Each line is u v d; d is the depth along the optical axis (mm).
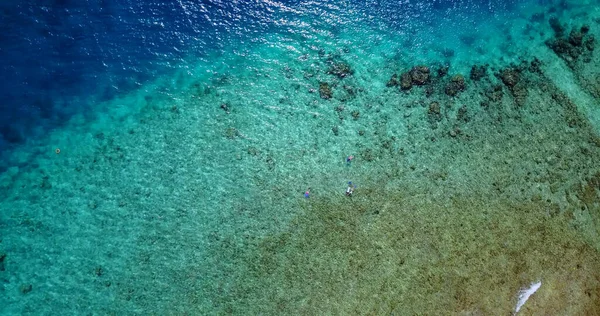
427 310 19375
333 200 20750
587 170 22141
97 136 21578
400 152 21844
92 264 19375
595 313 19828
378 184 21141
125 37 22938
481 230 20641
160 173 20875
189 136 21641
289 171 21141
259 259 19703
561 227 21016
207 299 19156
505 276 20000
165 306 19016
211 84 22781
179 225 20062
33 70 21953
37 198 20344
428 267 19953
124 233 19859
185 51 23234
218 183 20797
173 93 22531
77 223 19953
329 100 22734
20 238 19656
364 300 19391
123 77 22562
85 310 18812
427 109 22844
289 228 20203
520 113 22984
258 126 21984
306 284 19469
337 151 21656
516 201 21266
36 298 18859
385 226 20453
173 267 19469
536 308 19641
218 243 19875
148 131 21703
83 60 22422
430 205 20906
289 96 22703
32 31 22266
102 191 20516
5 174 20703
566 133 22719
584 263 20547
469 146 22156
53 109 21828
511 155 22078
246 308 19109
